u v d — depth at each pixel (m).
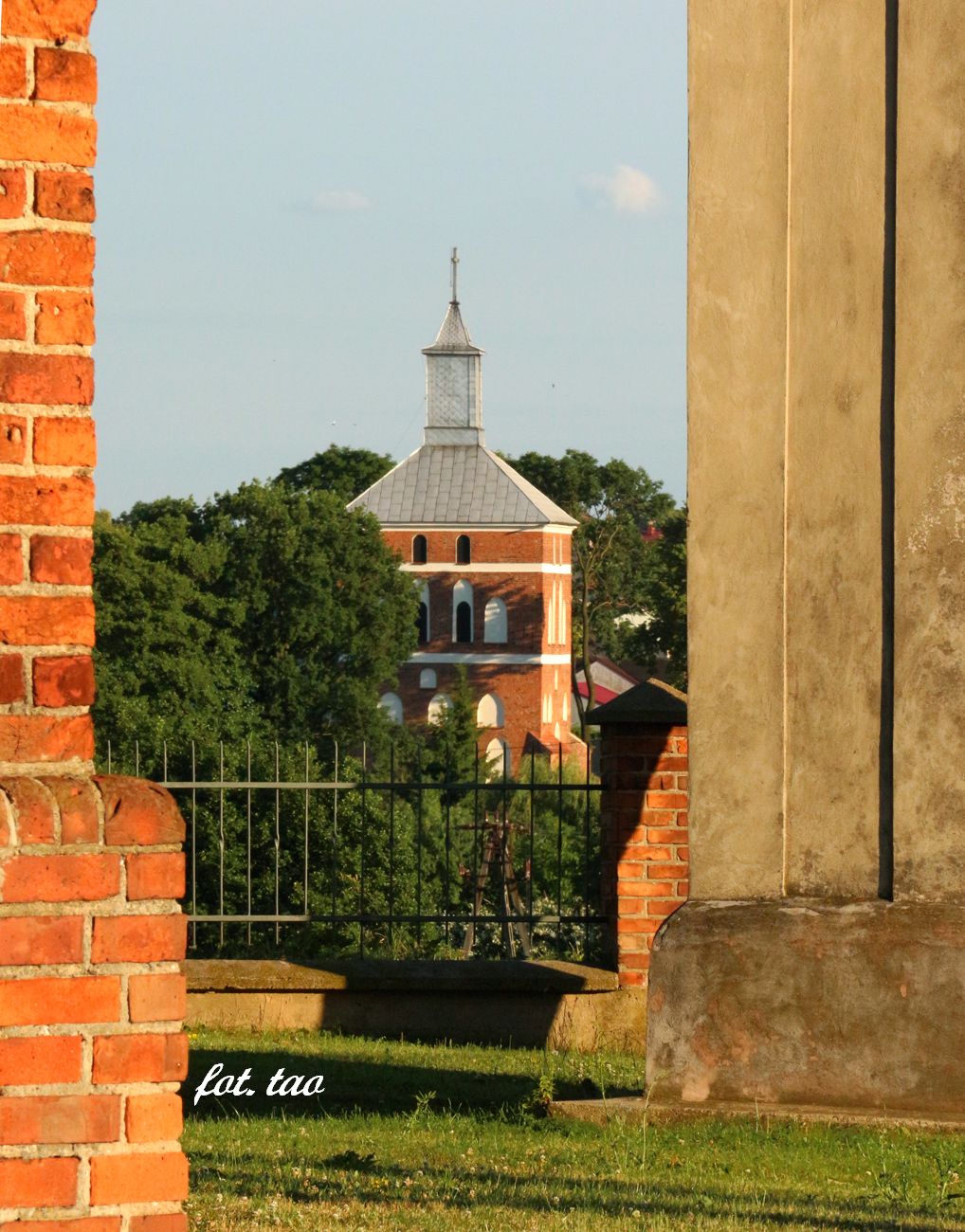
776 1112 25.89
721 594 26.89
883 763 26.36
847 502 26.53
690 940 26.67
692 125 26.97
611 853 35.88
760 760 26.75
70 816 10.33
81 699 10.72
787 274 26.67
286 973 35.47
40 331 10.59
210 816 71.00
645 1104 26.59
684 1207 20.62
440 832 70.62
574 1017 35.56
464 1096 29.19
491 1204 20.44
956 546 26.03
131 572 198.25
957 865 26.00
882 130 26.50
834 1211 20.62
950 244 26.16
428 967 35.66
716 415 26.92
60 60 10.69
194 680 192.88
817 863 26.58
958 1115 25.59
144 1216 10.40
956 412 26.06
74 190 10.67
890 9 26.45
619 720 35.16
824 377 26.64
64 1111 10.28
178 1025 10.51
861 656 26.42
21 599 10.58
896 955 25.95
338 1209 19.78
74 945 10.33
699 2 26.94
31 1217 10.22
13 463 10.55
